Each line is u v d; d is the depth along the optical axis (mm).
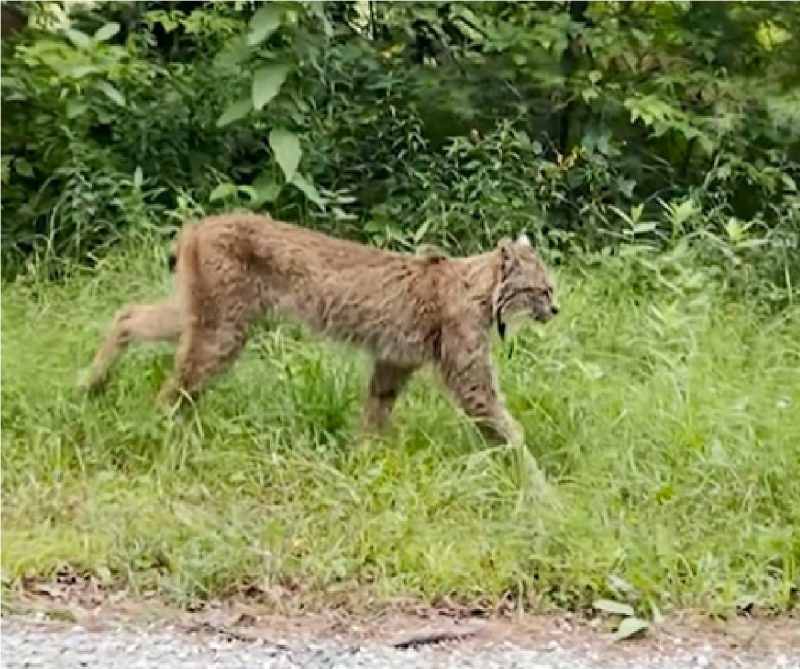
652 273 21031
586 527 14328
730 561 14070
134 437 16594
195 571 13438
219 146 23875
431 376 17438
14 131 23969
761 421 16547
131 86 23703
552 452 16609
